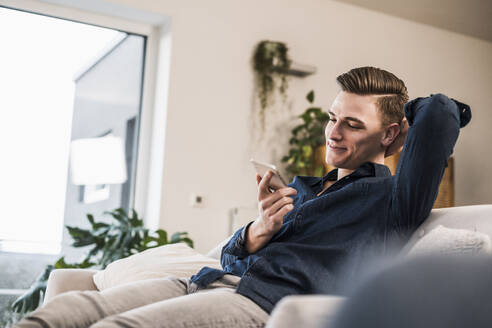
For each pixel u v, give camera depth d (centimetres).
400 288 40
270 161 386
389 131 131
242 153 376
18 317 324
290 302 60
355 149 131
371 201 119
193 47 369
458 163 474
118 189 364
